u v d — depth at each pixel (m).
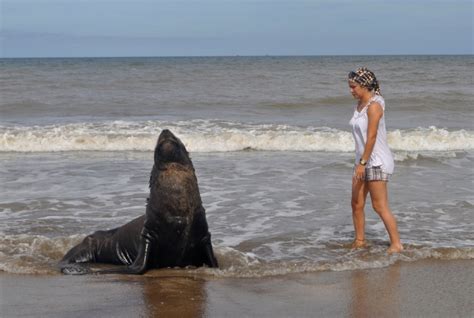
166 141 7.19
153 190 7.26
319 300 6.14
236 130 19.80
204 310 5.84
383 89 34.47
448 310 5.82
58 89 34.78
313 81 39.78
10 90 33.94
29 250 8.37
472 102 27.84
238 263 7.66
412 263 7.58
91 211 10.54
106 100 29.67
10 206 10.88
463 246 8.39
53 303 6.07
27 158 16.52
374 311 5.80
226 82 39.56
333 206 10.91
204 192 11.86
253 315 5.69
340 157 16.58
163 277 7.10
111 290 6.52
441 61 87.12
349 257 7.91
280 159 16.16
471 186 12.67
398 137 18.95
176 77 44.19
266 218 10.07
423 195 11.83
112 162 15.73
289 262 7.59
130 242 7.89
